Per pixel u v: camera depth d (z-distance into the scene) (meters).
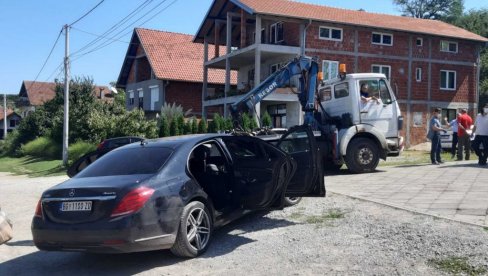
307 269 5.67
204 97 34.22
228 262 6.14
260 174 7.32
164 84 37.97
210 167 7.08
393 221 7.30
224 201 7.26
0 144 48.28
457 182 10.73
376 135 13.57
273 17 27.47
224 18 33.06
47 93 69.19
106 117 26.16
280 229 7.52
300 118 28.78
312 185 7.99
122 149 7.18
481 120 14.02
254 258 6.22
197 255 6.43
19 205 11.67
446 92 32.84
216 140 7.36
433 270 5.29
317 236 6.96
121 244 5.63
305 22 28.14
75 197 5.91
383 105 13.80
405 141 31.52
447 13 59.31
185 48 41.69
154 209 5.88
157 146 6.91
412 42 31.77
